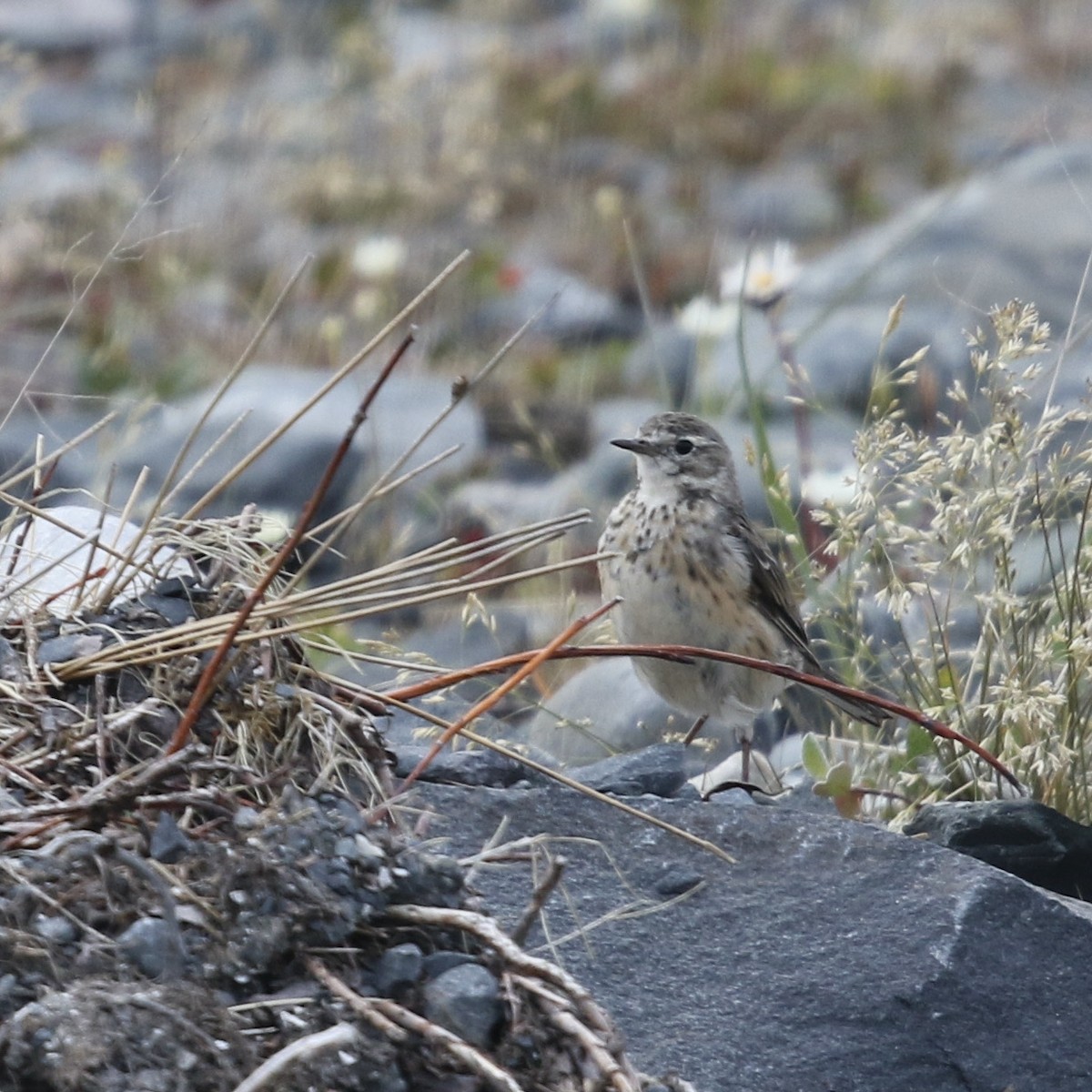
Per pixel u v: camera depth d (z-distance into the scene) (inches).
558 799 311.4
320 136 991.6
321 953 236.8
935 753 380.8
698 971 282.5
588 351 825.5
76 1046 217.0
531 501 647.1
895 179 1053.8
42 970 228.7
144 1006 222.2
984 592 432.5
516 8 1278.3
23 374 737.0
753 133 1106.1
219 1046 222.5
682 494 450.0
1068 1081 277.9
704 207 1015.6
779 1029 275.6
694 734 444.8
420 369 768.9
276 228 903.7
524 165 1020.5
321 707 287.3
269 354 778.2
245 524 320.5
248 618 279.0
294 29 1177.4
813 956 286.0
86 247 829.8
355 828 246.5
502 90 1095.0
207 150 929.5
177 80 1043.3
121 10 1232.8
